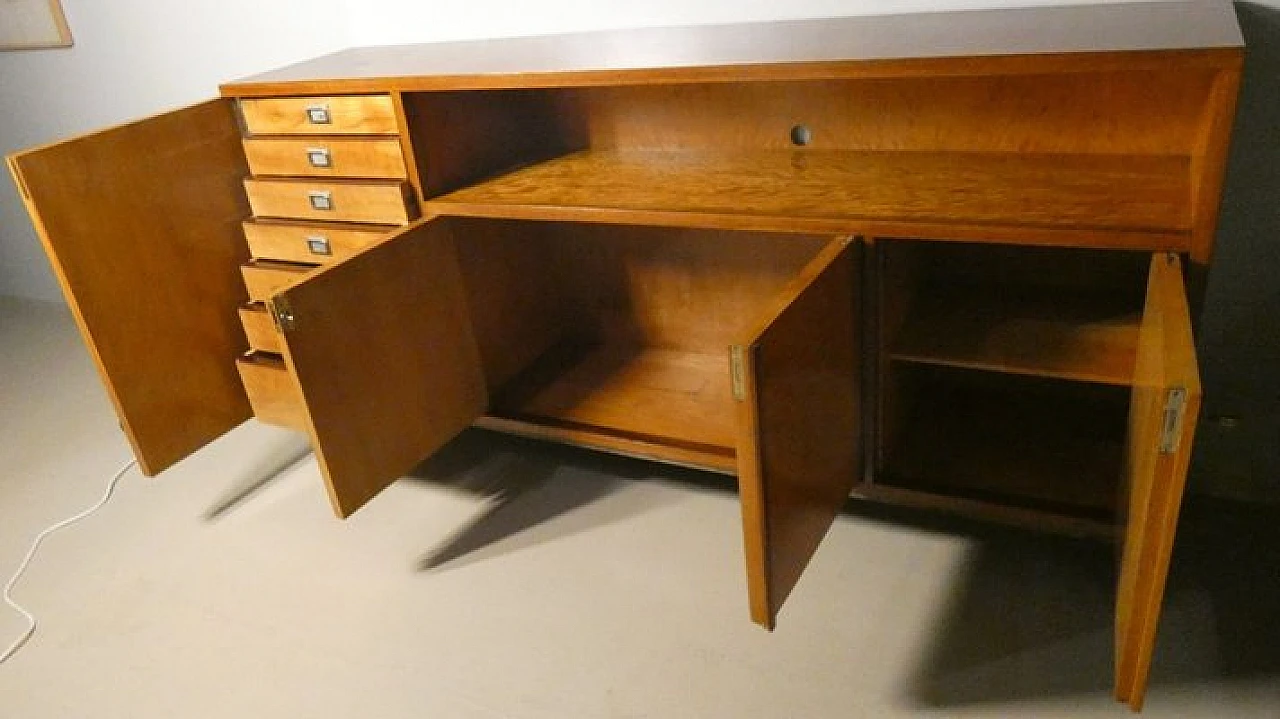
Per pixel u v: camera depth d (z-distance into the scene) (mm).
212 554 1855
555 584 1658
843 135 1684
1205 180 1158
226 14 2404
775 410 1163
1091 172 1433
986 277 1679
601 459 2021
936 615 1491
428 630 1589
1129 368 1339
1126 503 1234
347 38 2277
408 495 1971
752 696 1387
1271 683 1311
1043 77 1476
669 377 2023
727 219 1444
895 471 1601
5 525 2031
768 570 1225
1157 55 1136
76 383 2689
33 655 1635
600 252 2109
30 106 2920
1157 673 1344
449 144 1770
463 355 1874
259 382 1900
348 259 1545
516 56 1725
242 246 2006
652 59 1506
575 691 1431
